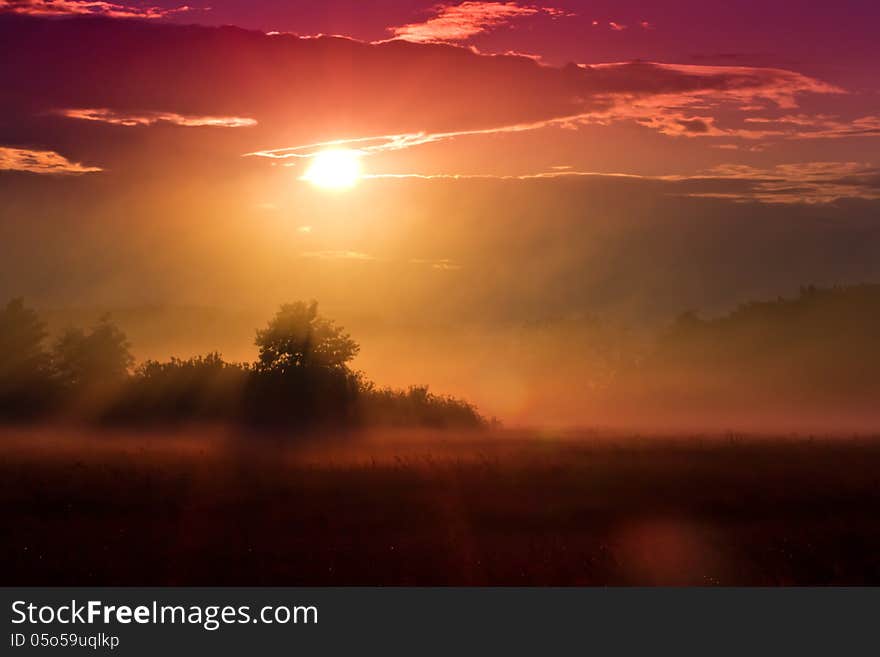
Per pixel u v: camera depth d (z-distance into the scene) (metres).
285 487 46.72
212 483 48.62
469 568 28.64
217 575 28.14
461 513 39.16
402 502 42.09
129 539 33.19
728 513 39.06
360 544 32.22
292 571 28.42
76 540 33.00
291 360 111.81
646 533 34.41
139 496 43.59
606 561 29.16
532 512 39.38
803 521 36.78
